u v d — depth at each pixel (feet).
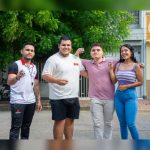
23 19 51.34
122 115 20.03
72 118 18.70
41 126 37.47
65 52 18.13
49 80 17.62
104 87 20.01
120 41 57.47
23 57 19.84
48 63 17.97
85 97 68.28
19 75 18.81
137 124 39.58
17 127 19.60
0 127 37.32
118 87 20.08
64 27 53.88
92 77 20.18
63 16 54.65
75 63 18.44
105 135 20.38
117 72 20.04
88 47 55.16
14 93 19.58
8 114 49.93
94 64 20.18
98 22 55.42
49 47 52.49
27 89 19.71
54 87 18.20
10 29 50.06
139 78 19.86
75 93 18.48
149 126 37.88
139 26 73.05
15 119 19.53
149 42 73.26
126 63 20.12
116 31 57.06
